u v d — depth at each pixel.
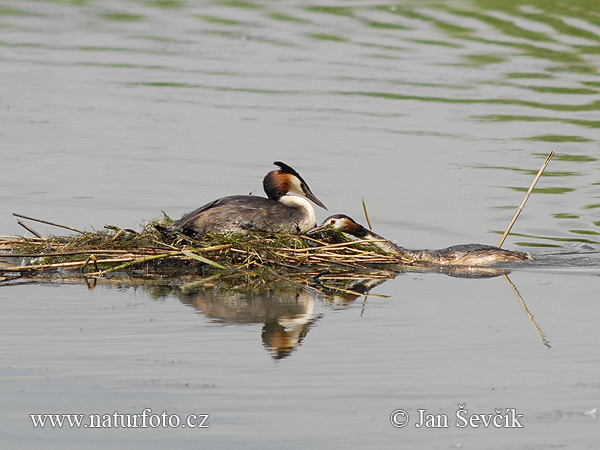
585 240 15.98
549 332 11.51
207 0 37.53
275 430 8.77
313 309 12.54
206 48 31.22
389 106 25.23
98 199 17.47
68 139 21.64
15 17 34.97
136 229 15.73
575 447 8.55
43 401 9.33
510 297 13.14
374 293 13.38
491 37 31.83
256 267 14.41
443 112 24.73
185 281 13.90
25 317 11.96
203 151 20.94
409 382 9.88
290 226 14.90
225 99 25.66
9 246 14.80
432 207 17.53
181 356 10.57
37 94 25.69
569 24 32.94
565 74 28.42
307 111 24.62
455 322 11.94
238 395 9.50
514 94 26.48
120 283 13.74
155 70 28.64
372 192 18.30
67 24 34.22
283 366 10.27
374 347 10.93
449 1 35.81
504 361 10.50
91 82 27.14
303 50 30.92
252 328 11.62
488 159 20.66
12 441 8.61
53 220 16.22
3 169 19.22
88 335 11.26
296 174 15.29
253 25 33.94
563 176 19.48
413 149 21.38
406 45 31.30
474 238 16.05
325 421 8.97
